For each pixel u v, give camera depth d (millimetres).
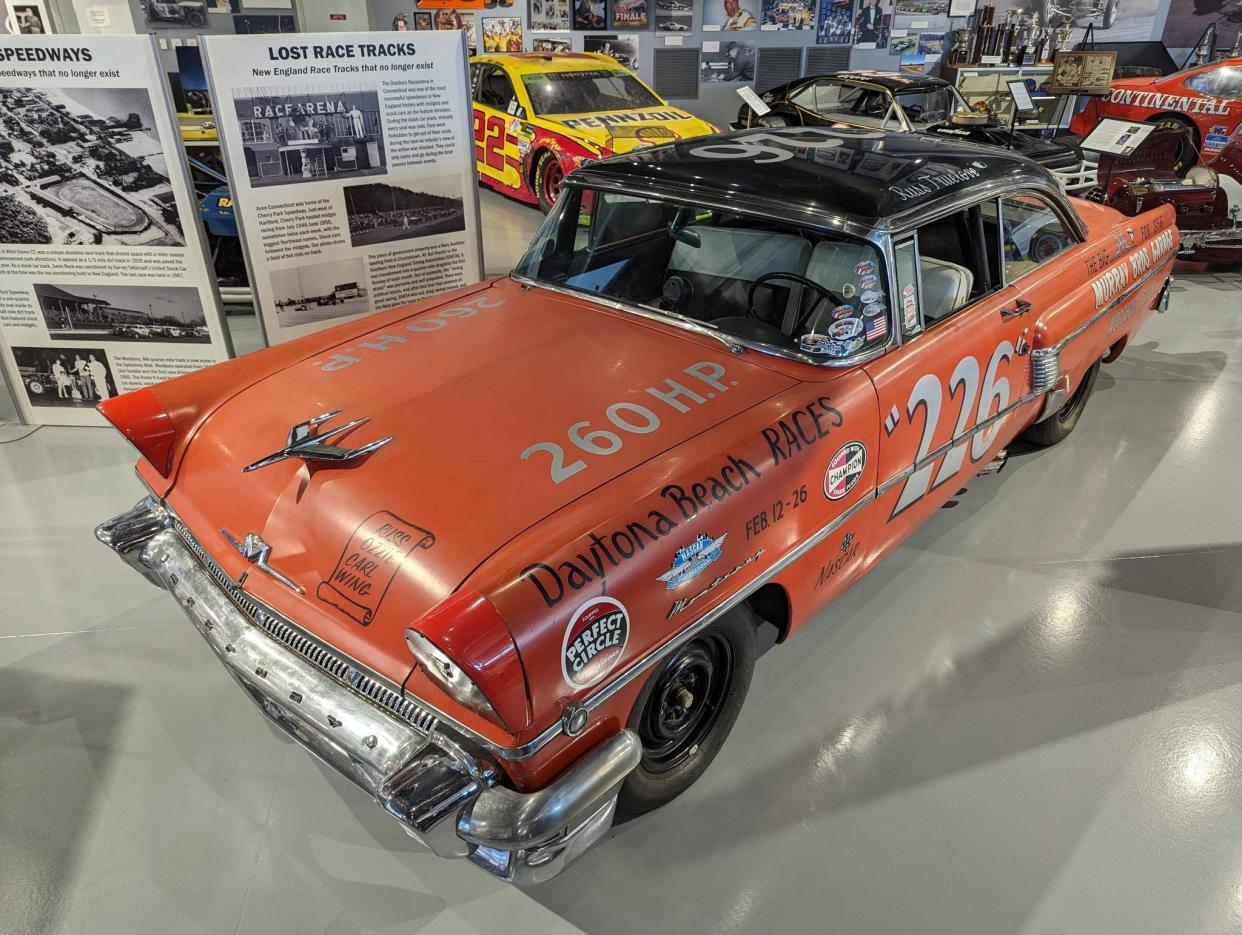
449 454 1993
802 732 2588
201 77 6871
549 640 1592
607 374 2342
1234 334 5738
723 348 2480
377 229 4582
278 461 2061
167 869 2145
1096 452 4238
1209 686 2791
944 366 2643
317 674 1840
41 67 3707
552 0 8953
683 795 2373
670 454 1994
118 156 3906
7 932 1996
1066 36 10586
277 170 4191
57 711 2613
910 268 2531
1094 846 2246
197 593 2086
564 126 7133
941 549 3469
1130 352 5441
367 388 2305
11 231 4020
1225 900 2113
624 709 1859
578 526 1742
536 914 2057
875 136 3215
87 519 3592
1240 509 3777
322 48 4070
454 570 1684
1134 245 3969
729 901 2094
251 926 2012
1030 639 2988
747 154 2902
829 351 2369
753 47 9797
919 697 2729
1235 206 7059
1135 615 3113
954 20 10367
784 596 2318
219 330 4344
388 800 1606
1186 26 10969
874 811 2338
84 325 4262
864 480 2404
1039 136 8945
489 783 1681
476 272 5020
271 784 2387
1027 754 2523
